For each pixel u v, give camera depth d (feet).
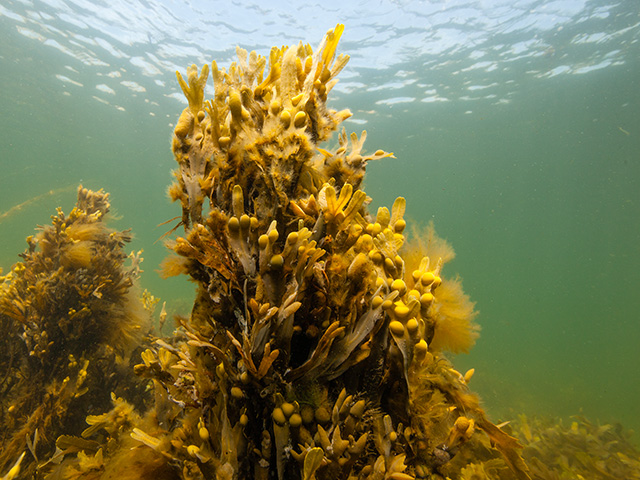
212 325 3.50
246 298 3.17
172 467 3.38
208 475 2.91
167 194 3.76
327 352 2.93
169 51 55.77
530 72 66.39
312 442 2.79
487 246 298.97
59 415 9.95
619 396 61.31
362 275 3.29
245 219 3.09
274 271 2.95
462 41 54.65
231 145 3.60
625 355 129.08
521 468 3.22
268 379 2.94
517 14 49.34
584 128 97.86
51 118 89.10
